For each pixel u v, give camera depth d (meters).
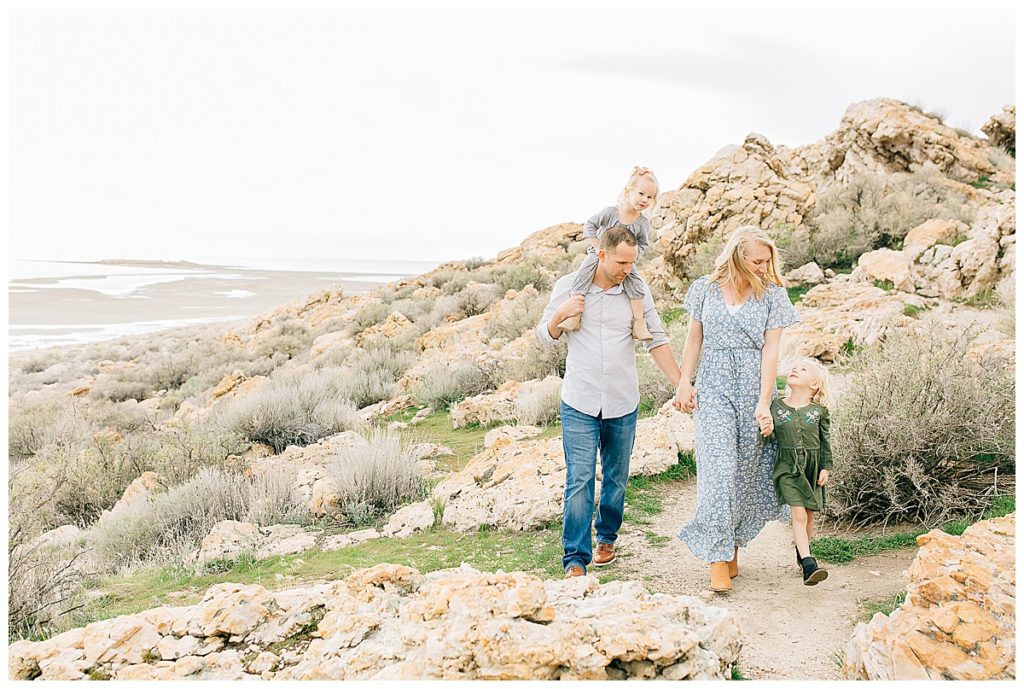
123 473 9.47
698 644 3.09
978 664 2.94
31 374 26.78
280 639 3.38
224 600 3.50
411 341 19.70
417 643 3.07
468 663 2.94
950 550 3.55
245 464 9.60
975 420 5.30
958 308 12.11
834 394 6.46
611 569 4.90
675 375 4.91
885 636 3.23
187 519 7.16
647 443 7.17
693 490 6.52
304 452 10.10
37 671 3.21
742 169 18.80
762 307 4.61
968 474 5.40
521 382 11.75
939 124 22.95
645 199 4.84
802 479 4.45
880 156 22.75
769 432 4.48
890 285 13.72
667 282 16.89
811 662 3.48
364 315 24.30
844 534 5.22
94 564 6.21
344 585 3.69
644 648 2.94
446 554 5.55
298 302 32.69
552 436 8.81
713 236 17.38
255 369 22.00
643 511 6.02
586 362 4.70
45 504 8.28
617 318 4.72
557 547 5.42
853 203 18.83
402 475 7.39
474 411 10.67
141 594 5.39
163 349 30.11
